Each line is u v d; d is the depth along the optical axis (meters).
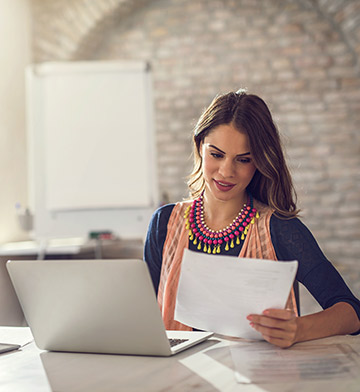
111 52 4.95
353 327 1.30
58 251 3.55
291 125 4.79
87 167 3.55
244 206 1.61
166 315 1.59
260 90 4.82
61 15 4.74
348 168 4.73
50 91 3.59
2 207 4.11
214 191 1.50
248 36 4.84
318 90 4.77
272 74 4.81
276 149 1.51
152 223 1.72
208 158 1.49
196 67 4.89
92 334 1.14
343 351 1.09
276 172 1.52
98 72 3.59
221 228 1.62
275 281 1.10
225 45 4.86
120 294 1.08
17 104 4.42
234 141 1.45
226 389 0.87
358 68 4.73
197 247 1.62
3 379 0.98
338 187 4.73
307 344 1.17
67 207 3.54
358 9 4.32
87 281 1.10
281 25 4.82
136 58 4.93
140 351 1.12
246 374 0.95
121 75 3.58
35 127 3.58
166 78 4.91
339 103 4.75
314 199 4.74
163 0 4.91
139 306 1.08
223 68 4.86
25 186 4.47
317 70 4.78
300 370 0.97
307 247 1.51
